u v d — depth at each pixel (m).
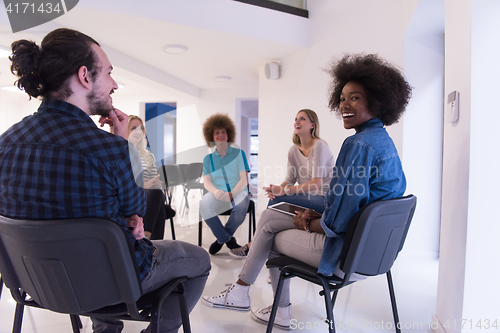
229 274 2.25
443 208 1.46
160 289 0.97
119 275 0.79
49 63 0.79
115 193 0.83
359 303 1.80
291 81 4.11
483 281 1.19
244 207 2.43
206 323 1.58
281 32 3.66
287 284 1.54
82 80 0.85
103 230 0.74
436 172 2.68
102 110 0.93
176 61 4.48
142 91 6.50
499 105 1.17
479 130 1.18
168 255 1.03
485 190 1.18
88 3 2.72
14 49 0.79
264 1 3.56
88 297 0.80
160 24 3.12
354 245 1.02
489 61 1.17
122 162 0.82
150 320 0.92
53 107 0.82
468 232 1.20
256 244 1.52
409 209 1.14
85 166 0.77
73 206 0.77
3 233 0.79
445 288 1.40
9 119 6.63
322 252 1.20
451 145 1.37
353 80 1.22
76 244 0.74
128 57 4.23
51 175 0.75
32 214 0.76
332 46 3.58
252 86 6.34
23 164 0.77
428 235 2.68
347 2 3.42
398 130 2.75
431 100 2.70
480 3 1.18
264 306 1.75
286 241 1.36
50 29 2.99
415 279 2.16
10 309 1.72
